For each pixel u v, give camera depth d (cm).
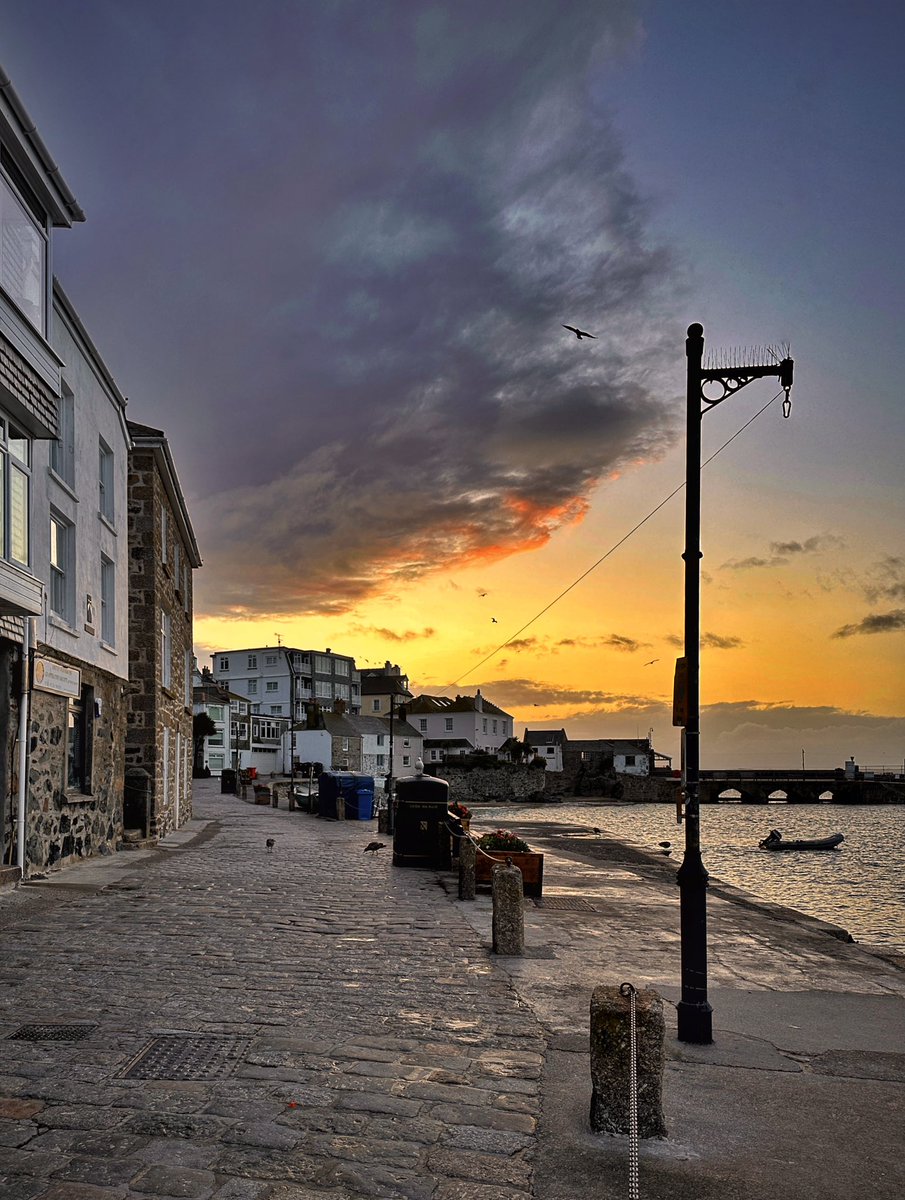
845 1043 645
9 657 1285
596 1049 475
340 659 10556
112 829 1845
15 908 1111
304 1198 393
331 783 3353
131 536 2181
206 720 7706
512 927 903
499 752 11188
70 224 1312
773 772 12431
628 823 7019
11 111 1095
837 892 3384
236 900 1221
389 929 1022
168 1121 471
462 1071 554
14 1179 405
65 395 1567
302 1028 634
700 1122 494
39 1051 580
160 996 715
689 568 697
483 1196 400
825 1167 440
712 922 1195
